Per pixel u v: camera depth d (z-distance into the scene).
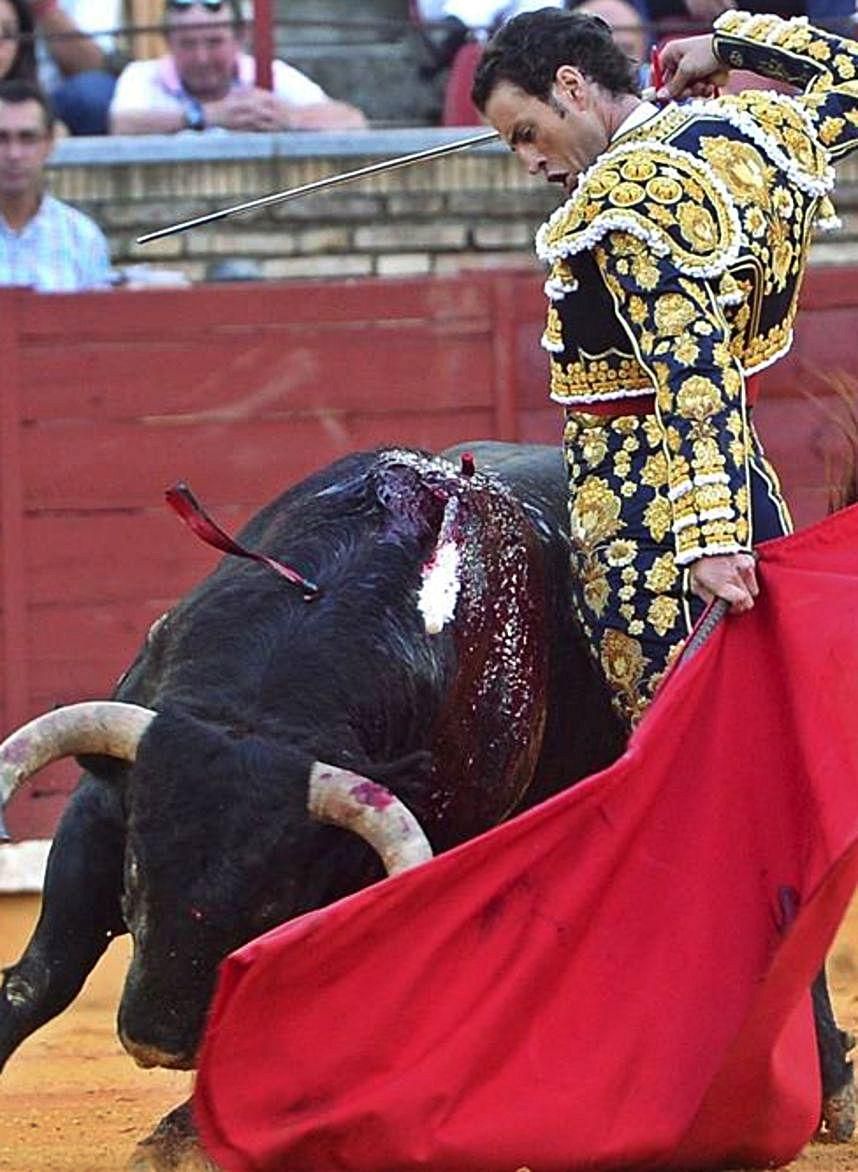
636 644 10.16
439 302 19.94
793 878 9.48
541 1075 9.02
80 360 19.66
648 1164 9.19
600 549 10.23
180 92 24.52
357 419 19.94
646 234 9.48
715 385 9.35
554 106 10.07
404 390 19.92
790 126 10.10
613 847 9.17
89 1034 16.47
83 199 23.92
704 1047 9.23
